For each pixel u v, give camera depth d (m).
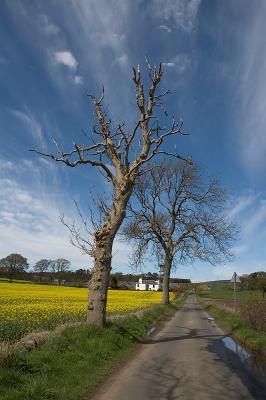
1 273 112.62
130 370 10.54
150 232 42.38
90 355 11.09
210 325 24.78
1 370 7.78
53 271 125.94
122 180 16.23
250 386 9.27
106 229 15.63
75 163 15.98
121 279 136.38
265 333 17.16
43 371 8.84
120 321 17.48
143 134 17.03
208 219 41.72
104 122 16.66
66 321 17.61
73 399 7.69
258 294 20.25
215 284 150.50
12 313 23.80
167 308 39.31
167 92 17.17
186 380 9.66
